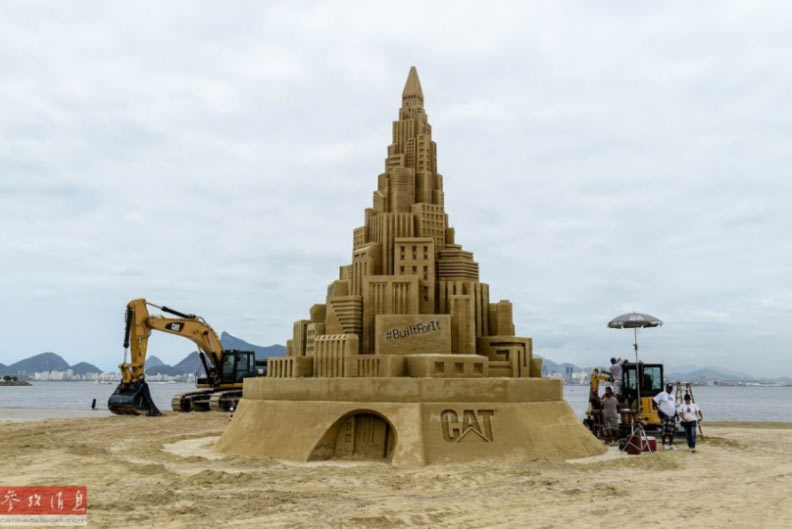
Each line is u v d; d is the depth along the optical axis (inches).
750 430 1573.6
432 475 776.3
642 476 807.7
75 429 1529.3
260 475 781.9
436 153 1264.8
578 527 554.6
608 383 1358.3
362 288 1107.3
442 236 1180.5
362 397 925.2
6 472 833.5
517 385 957.2
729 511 616.4
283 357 1052.5
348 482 744.3
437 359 939.3
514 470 811.4
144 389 1958.7
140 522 557.6
